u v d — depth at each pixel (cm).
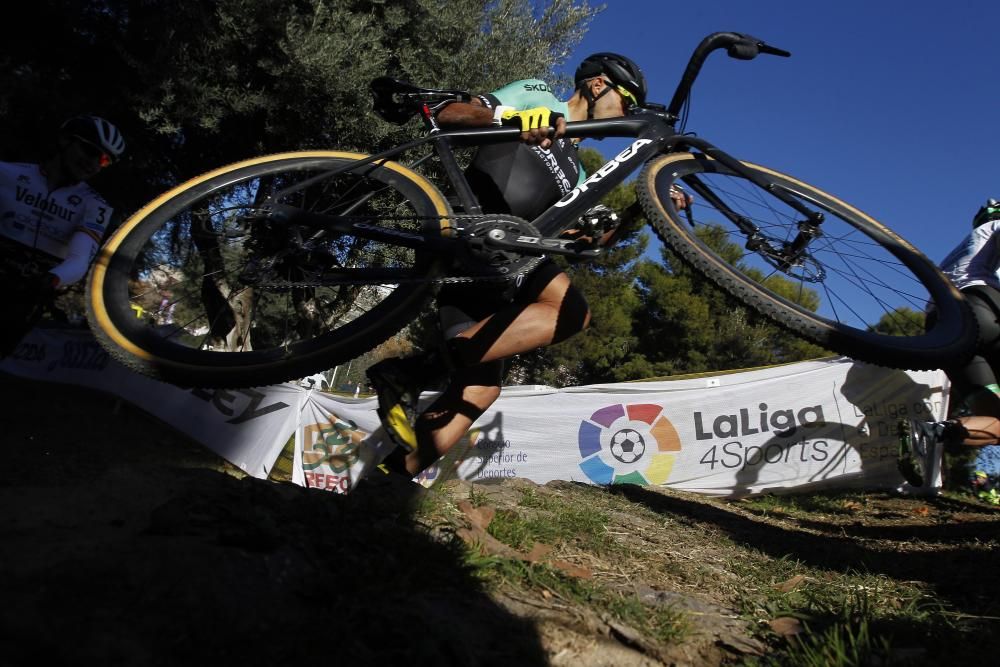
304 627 154
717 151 275
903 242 281
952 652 213
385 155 257
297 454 606
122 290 229
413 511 241
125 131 884
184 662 135
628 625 204
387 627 161
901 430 556
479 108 265
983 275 487
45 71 885
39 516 182
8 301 343
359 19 850
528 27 1043
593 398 655
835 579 311
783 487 660
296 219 233
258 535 180
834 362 679
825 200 293
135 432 611
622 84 288
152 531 179
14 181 351
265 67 834
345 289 380
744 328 1756
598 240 280
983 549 396
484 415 634
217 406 619
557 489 494
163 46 816
